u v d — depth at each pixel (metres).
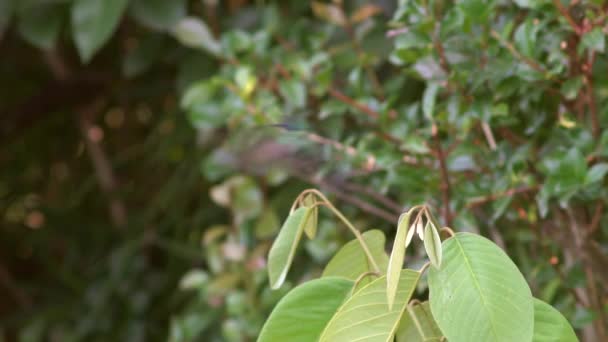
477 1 1.42
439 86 1.49
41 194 4.48
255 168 2.13
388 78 2.31
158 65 3.36
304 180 2.25
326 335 1.07
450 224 1.52
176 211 3.38
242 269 2.27
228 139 2.13
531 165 1.56
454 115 1.50
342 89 2.04
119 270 3.43
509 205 1.58
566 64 1.43
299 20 2.34
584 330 1.61
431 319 1.14
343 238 2.13
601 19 1.37
